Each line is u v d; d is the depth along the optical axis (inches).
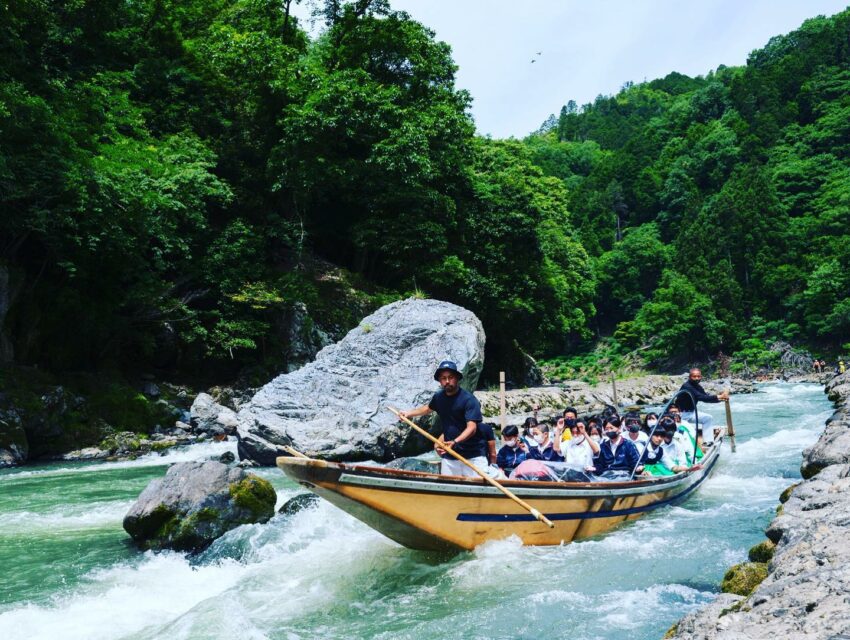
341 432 556.4
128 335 781.3
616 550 253.4
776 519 189.0
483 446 259.8
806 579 127.8
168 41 960.3
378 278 1152.2
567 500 264.8
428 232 1036.5
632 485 296.2
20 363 672.4
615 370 2714.1
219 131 996.6
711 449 428.1
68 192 636.7
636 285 3253.0
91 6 843.4
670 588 205.9
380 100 955.3
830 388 1069.1
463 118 1106.1
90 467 554.3
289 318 890.7
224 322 847.7
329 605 210.5
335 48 1063.0
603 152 5103.3
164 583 239.6
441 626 187.8
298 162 926.4
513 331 1327.5
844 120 3277.6
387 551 264.2
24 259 713.6
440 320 676.7
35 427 609.9
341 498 218.2
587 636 171.9
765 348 2440.9
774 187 2977.4
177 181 774.5
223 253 865.5
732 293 2578.7
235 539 277.9
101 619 204.7
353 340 656.4
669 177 3710.6
